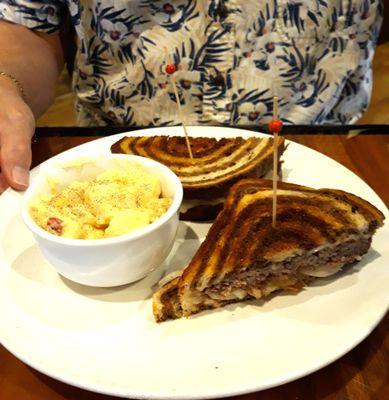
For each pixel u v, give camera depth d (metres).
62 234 0.76
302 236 0.79
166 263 0.88
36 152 1.21
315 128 1.28
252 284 0.78
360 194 0.97
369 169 1.14
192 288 0.74
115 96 1.51
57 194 0.86
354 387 0.69
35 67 1.39
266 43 1.42
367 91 1.68
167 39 1.40
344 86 1.63
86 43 1.46
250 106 1.50
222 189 0.95
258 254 0.77
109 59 1.48
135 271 0.79
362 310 0.73
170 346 0.70
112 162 0.91
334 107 1.68
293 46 1.43
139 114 1.54
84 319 0.75
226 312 0.76
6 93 1.17
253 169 0.98
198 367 0.66
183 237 0.94
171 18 1.38
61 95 2.59
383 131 1.26
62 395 0.70
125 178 0.86
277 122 0.73
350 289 0.78
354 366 0.72
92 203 0.80
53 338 0.71
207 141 1.08
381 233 0.87
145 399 0.62
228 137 1.13
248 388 0.62
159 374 0.65
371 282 0.78
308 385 0.70
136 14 1.38
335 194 0.88
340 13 1.44
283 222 0.82
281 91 1.50
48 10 1.41
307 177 1.04
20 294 0.79
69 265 0.76
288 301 0.77
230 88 1.47
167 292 0.75
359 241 0.80
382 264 0.81
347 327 0.70
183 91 1.49
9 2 1.38
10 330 0.72
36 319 0.74
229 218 0.86
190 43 1.40
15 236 0.90
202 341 0.71
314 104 1.55
